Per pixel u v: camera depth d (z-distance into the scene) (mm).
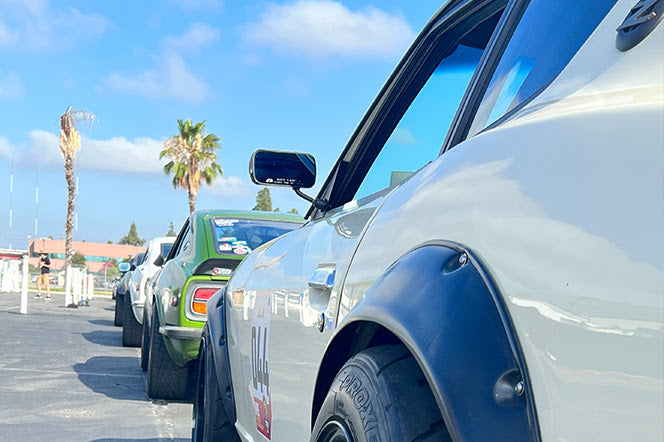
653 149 883
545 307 978
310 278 1965
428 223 1354
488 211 1162
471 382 1074
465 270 1176
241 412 2861
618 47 1068
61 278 46938
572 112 1073
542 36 1359
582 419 898
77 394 6559
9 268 32250
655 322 813
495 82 1475
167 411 5902
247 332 2727
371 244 1604
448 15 1917
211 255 6070
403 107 2102
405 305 1266
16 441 4656
